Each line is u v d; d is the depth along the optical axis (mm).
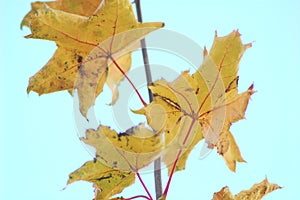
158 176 639
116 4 615
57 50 651
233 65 647
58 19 618
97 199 627
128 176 627
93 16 621
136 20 622
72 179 611
